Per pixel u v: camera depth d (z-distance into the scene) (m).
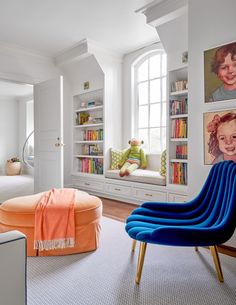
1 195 4.76
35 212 2.13
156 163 4.27
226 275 1.84
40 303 1.52
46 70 4.82
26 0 2.99
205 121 2.43
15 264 0.93
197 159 2.51
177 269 1.93
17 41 4.16
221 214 1.76
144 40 4.15
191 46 2.55
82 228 2.21
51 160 4.27
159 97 4.33
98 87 4.66
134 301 1.54
